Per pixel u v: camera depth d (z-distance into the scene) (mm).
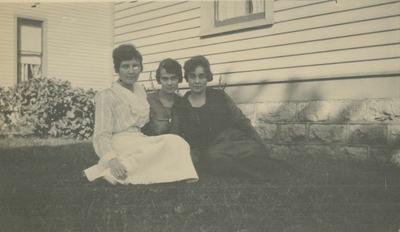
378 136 3822
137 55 2980
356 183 2781
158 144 2717
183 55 5785
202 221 2074
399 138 3688
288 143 4527
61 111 6375
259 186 2680
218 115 3236
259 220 2094
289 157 4129
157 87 6035
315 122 4305
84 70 8133
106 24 7996
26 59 7926
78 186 2672
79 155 4266
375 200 2451
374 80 3898
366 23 3936
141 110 2951
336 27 4156
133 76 2969
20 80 7832
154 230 1955
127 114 2885
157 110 3258
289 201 2393
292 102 4523
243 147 3059
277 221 2098
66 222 2082
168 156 2725
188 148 2779
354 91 4043
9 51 7719
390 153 3727
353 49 4039
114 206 2275
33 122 6332
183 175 2660
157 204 2297
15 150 4582
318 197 2475
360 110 3961
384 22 3816
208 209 2238
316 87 4352
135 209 2232
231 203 2334
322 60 4285
